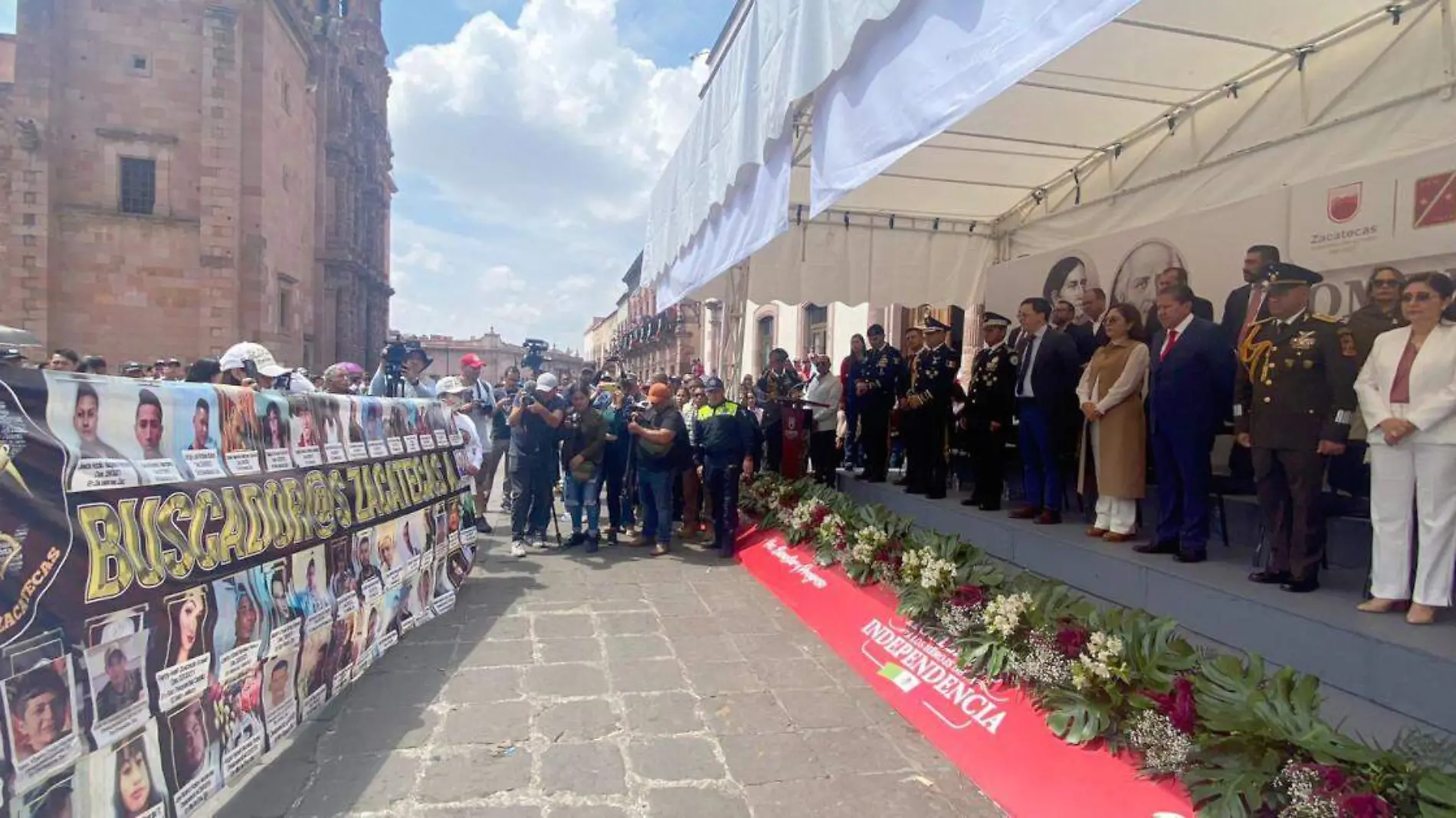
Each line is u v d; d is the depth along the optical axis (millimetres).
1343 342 3451
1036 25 2594
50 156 25562
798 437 8398
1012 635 3576
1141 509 5324
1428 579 2957
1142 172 6594
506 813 2881
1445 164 4055
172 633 2578
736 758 3348
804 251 8867
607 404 8945
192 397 2967
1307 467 3463
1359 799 2111
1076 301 6965
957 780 3184
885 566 4887
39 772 2025
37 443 2219
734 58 6355
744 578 6617
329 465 4031
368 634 4262
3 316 24984
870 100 3842
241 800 2943
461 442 6391
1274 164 5301
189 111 27391
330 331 40375
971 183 7902
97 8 26266
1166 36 4836
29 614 2074
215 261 27406
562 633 5047
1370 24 4594
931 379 6652
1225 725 2500
